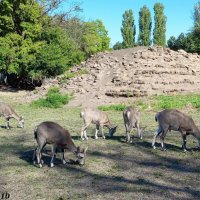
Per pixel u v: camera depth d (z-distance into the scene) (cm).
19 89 4575
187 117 1354
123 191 951
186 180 1050
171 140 1584
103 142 1535
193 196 923
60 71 4356
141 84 3142
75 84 3391
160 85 3145
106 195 920
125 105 2692
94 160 1248
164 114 1373
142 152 1371
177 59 3759
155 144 1502
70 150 1164
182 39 6406
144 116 2342
